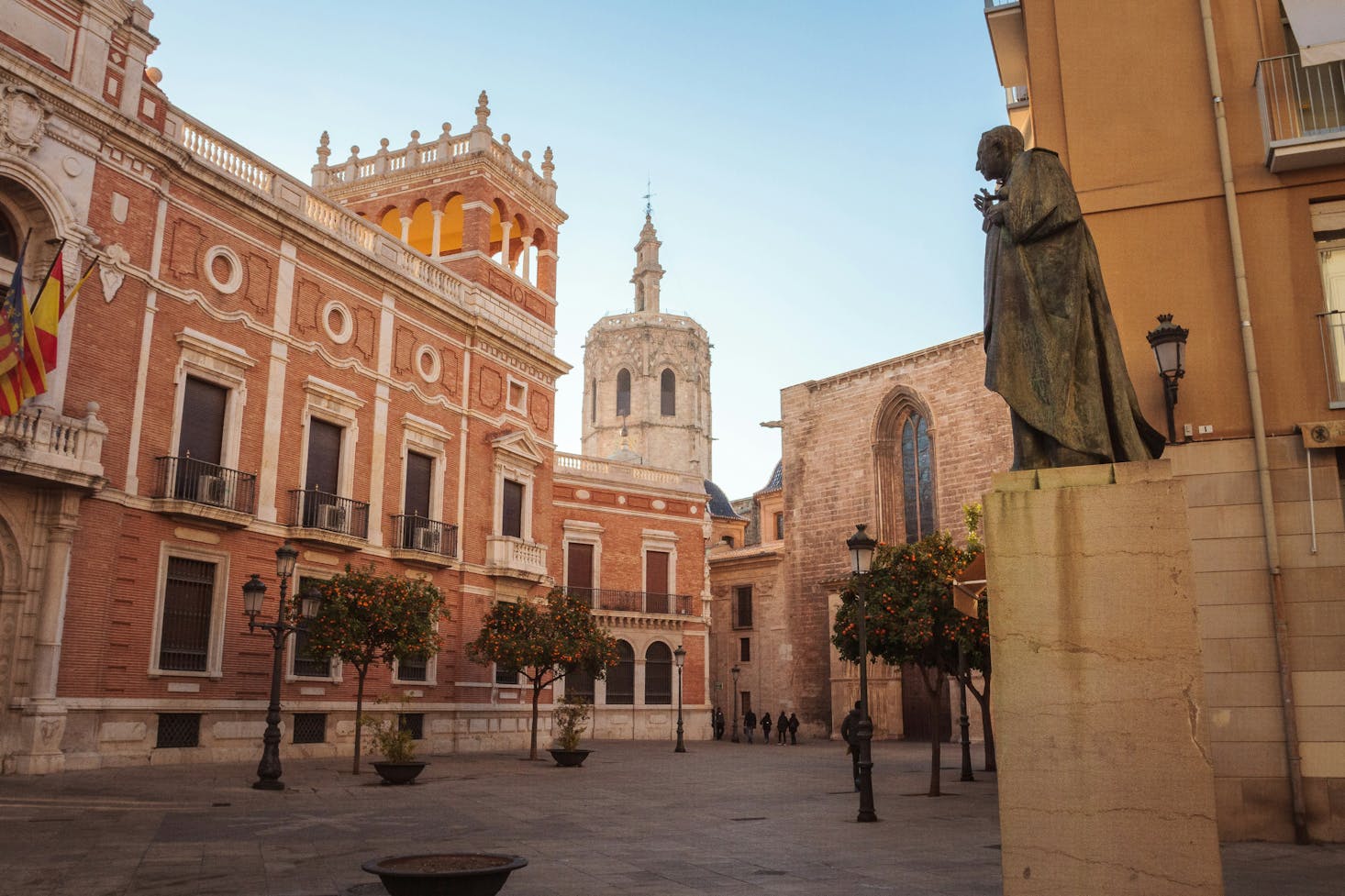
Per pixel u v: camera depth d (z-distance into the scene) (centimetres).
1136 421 666
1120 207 1412
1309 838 1202
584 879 1005
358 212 4141
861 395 5675
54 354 2114
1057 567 569
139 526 2412
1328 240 1352
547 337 4206
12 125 2138
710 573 6444
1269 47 1398
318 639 2467
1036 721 557
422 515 3475
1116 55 1453
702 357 10006
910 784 2362
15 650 2106
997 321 653
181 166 2575
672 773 2697
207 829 1370
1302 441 1291
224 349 2688
